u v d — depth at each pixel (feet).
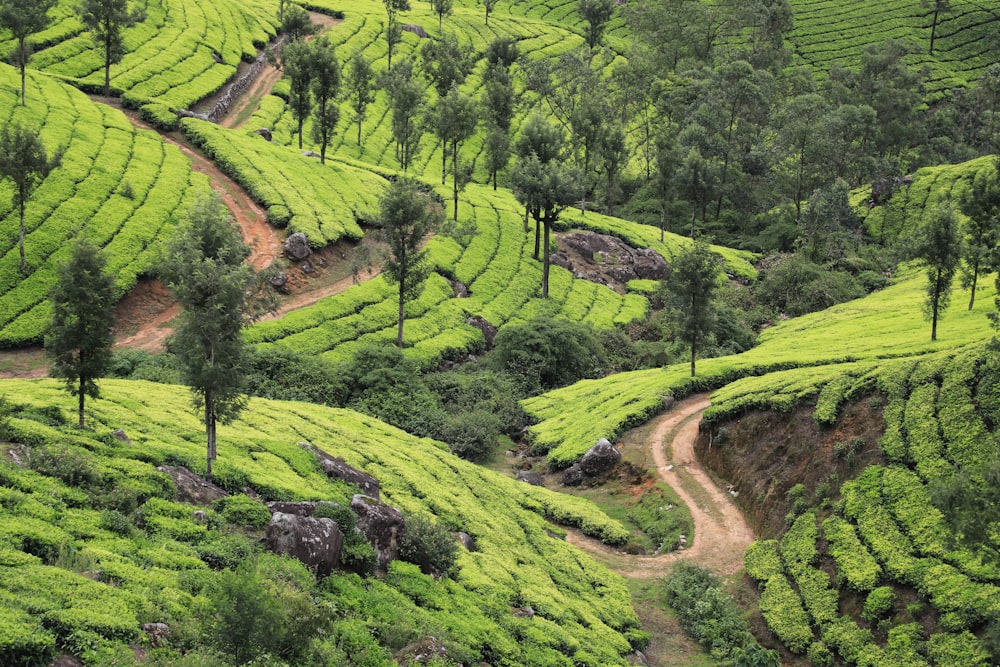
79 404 133.90
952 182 440.04
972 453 143.33
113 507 106.32
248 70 492.13
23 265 244.22
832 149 444.96
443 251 343.67
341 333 270.87
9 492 97.19
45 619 73.61
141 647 76.74
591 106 455.63
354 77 443.32
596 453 207.00
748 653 129.59
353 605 101.45
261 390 223.10
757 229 460.14
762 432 185.16
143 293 262.88
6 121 303.27
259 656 77.25
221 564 100.12
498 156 426.10
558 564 155.84
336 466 150.61
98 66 407.23
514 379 270.87
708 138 474.08
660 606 150.41
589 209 474.49
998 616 109.40
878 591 130.11
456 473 188.03
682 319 235.81
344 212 340.39
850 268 377.09
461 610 116.57
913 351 214.07
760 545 158.20
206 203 130.41
